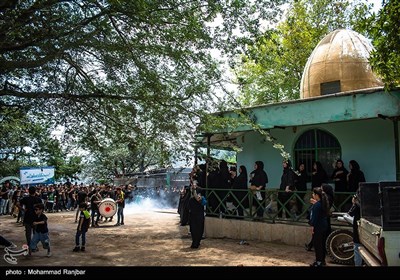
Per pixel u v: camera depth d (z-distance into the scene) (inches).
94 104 419.8
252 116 451.8
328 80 530.6
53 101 407.2
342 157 466.9
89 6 354.0
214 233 465.7
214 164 423.2
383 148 437.4
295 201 412.8
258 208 430.3
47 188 979.9
